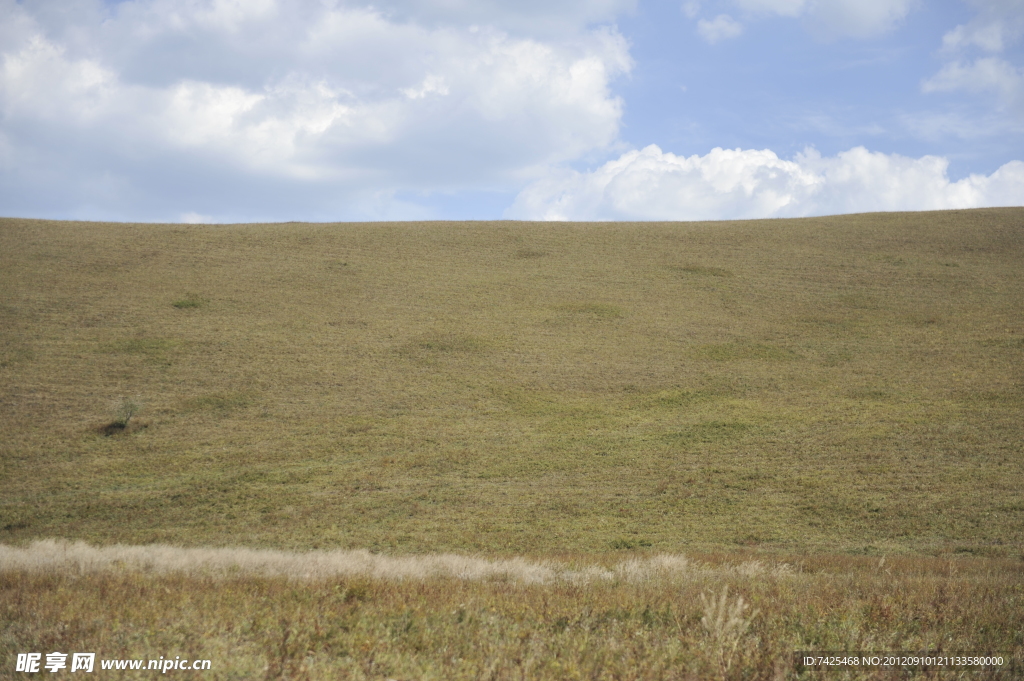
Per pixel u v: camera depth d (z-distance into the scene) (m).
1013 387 33.06
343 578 9.24
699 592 8.28
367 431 30.75
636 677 5.28
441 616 6.74
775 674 5.25
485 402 34.31
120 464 27.00
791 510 22.23
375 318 45.78
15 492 24.44
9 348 37.00
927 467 25.00
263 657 5.43
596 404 34.16
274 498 24.09
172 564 12.34
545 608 7.21
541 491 24.64
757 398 34.25
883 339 42.47
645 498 23.78
